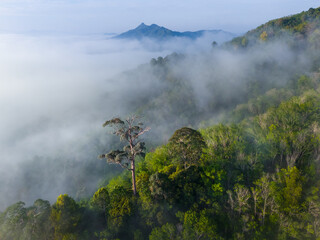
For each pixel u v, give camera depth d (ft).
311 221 98.53
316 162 125.18
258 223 105.40
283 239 96.32
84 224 114.73
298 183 105.40
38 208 113.70
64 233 104.68
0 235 103.71
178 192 115.03
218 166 122.83
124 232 113.39
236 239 97.35
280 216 102.22
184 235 94.17
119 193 118.73
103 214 120.26
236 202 109.60
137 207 115.65
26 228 103.50
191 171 122.21
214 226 96.48
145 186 118.11
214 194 113.70
